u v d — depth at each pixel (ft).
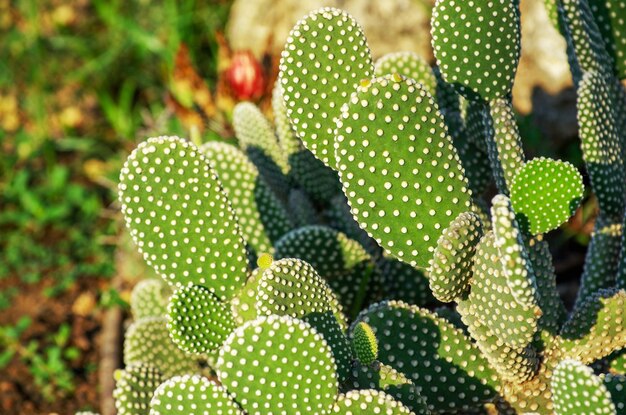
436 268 6.55
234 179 9.44
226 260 7.14
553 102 12.78
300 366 5.97
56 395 11.95
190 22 17.12
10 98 18.04
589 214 12.41
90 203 15.65
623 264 8.22
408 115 6.51
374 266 9.21
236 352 5.94
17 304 13.85
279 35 15.26
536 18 12.71
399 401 6.54
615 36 9.01
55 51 18.44
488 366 7.52
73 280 14.10
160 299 9.96
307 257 8.83
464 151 9.13
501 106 7.38
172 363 8.94
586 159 8.18
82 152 16.99
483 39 7.05
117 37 17.99
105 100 16.93
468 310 7.00
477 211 8.55
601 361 8.07
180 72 14.14
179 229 7.05
